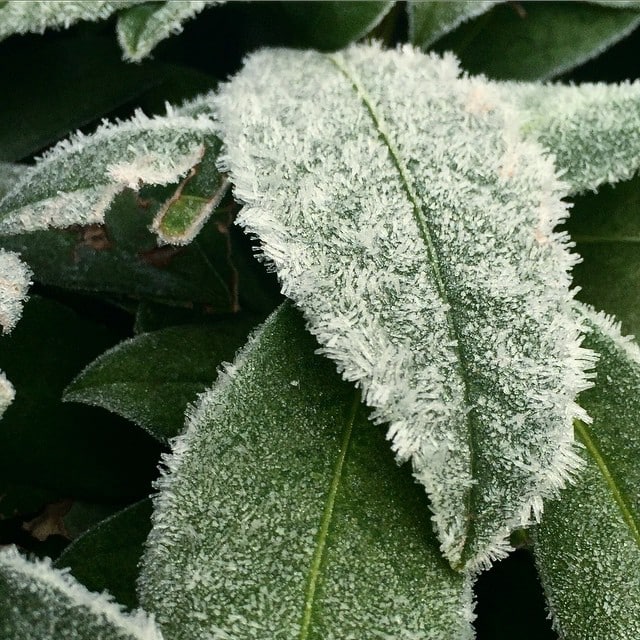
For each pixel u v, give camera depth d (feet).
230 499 1.21
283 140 1.25
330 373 1.24
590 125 1.29
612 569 1.23
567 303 1.22
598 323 1.28
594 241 1.35
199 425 1.22
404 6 1.46
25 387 1.34
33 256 1.32
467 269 1.22
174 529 1.20
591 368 1.26
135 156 1.26
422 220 1.23
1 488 1.32
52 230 1.32
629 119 1.29
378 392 1.19
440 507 1.19
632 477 1.25
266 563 1.20
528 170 1.25
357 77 1.31
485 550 1.19
